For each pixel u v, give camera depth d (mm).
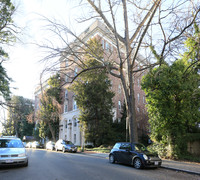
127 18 13000
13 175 7109
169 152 12727
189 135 14016
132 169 8891
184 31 10836
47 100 32062
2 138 9875
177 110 12531
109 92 24203
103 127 22828
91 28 22938
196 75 13305
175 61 12758
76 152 20812
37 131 44938
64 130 36312
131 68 12531
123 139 24188
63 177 6832
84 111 24641
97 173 7641
